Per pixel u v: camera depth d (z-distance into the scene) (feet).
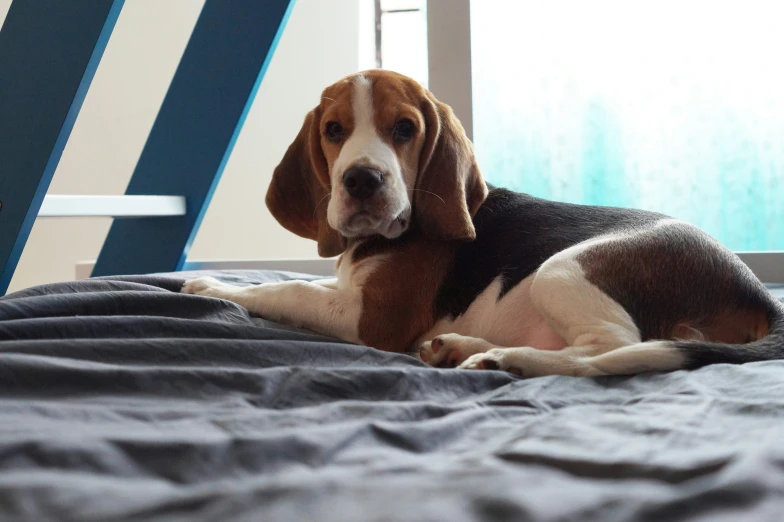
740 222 11.66
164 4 15.61
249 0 9.30
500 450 2.96
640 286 5.45
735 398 3.84
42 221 16.30
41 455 2.54
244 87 9.42
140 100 15.81
